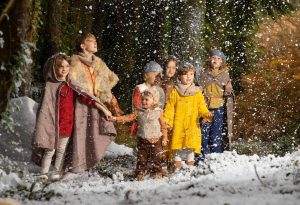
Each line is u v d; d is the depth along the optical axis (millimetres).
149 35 18031
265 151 13336
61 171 10070
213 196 6188
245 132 16703
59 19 16078
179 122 10328
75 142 9875
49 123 9570
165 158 10531
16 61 6273
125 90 19516
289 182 6543
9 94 6359
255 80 18500
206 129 11234
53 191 7102
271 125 16500
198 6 15398
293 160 8578
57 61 9734
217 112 11328
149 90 9906
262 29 22109
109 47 20000
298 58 19578
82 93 9938
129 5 19641
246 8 20969
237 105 17438
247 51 20625
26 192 7219
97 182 9148
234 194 6184
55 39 16062
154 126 9742
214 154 9094
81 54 10352
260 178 7211
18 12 6160
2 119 6500
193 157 10445
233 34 20844
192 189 6629
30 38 12859
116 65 19797
